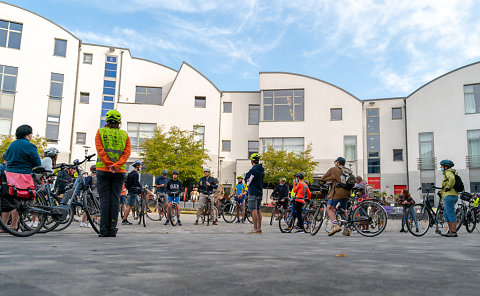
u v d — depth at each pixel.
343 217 7.83
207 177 11.59
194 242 4.78
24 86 30.25
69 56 32.03
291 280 2.01
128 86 34.94
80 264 2.46
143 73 35.53
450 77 30.41
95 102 32.84
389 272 2.35
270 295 1.64
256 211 8.09
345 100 32.72
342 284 1.92
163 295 1.60
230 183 34.09
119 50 34.03
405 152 31.91
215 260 2.83
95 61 33.38
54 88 31.23
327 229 9.48
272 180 29.48
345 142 32.31
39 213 5.54
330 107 32.81
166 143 28.94
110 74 33.59
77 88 32.62
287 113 33.31
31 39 30.86
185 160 28.39
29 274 2.03
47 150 7.27
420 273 2.33
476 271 2.47
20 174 5.29
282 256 3.21
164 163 28.53
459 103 29.84
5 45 30.08
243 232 8.42
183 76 34.22
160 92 35.66
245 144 34.62
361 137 32.06
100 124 32.75
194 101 34.06
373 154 32.56
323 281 2.00
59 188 7.84
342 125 32.47
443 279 2.13
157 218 12.02
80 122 32.28
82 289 1.67
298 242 5.20
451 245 5.04
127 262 2.61
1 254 2.93
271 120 33.41
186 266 2.48
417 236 8.02
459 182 8.30
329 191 7.73
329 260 2.95
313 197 13.71
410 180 30.78
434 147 30.23
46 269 2.21
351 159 32.09
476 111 29.28
